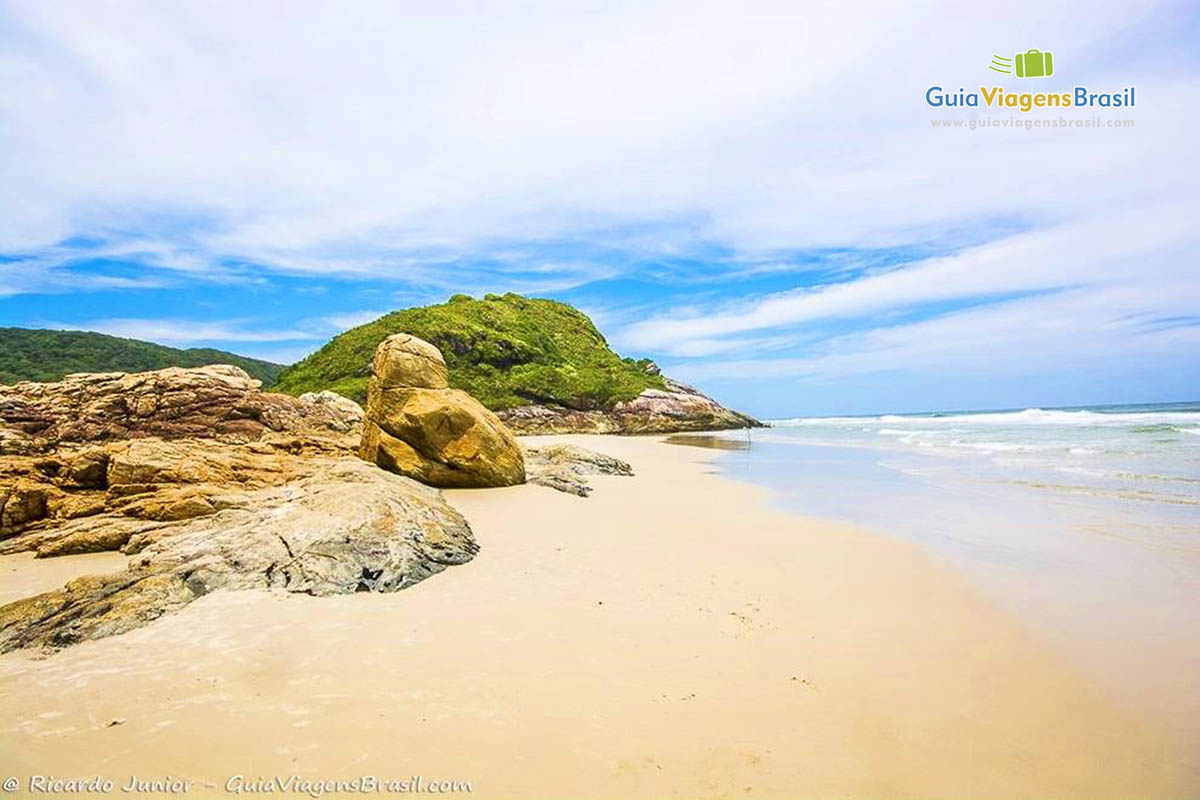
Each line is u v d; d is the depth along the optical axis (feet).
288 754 17.12
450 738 17.88
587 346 284.00
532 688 20.71
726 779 16.37
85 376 79.46
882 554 38.27
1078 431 137.59
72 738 17.80
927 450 113.80
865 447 127.95
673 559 36.63
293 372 213.66
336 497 37.06
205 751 17.24
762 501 58.85
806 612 28.25
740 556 37.60
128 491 47.09
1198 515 47.88
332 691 20.39
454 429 62.49
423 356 66.13
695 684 21.24
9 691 20.36
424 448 62.13
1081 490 59.93
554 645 24.07
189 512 43.16
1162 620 27.35
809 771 16.74
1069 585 32.17
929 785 16.25
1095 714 19.70
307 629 25.29
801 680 21.70
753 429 234.38
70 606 26.35
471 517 47.67
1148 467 73.97
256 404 82.48
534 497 57.41
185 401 77.97
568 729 18.40
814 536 43.21
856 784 16.26
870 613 28.19
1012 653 24.06
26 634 24.38
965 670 22.62
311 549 31.99
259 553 31.68
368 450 64.59
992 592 31.12
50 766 16.51
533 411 200.64
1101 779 16.53
